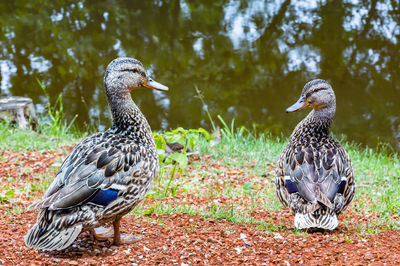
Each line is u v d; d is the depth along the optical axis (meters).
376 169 8.19
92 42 16.56
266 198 6.49
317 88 5.73
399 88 13.81
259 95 13.69
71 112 12.66
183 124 12.35
